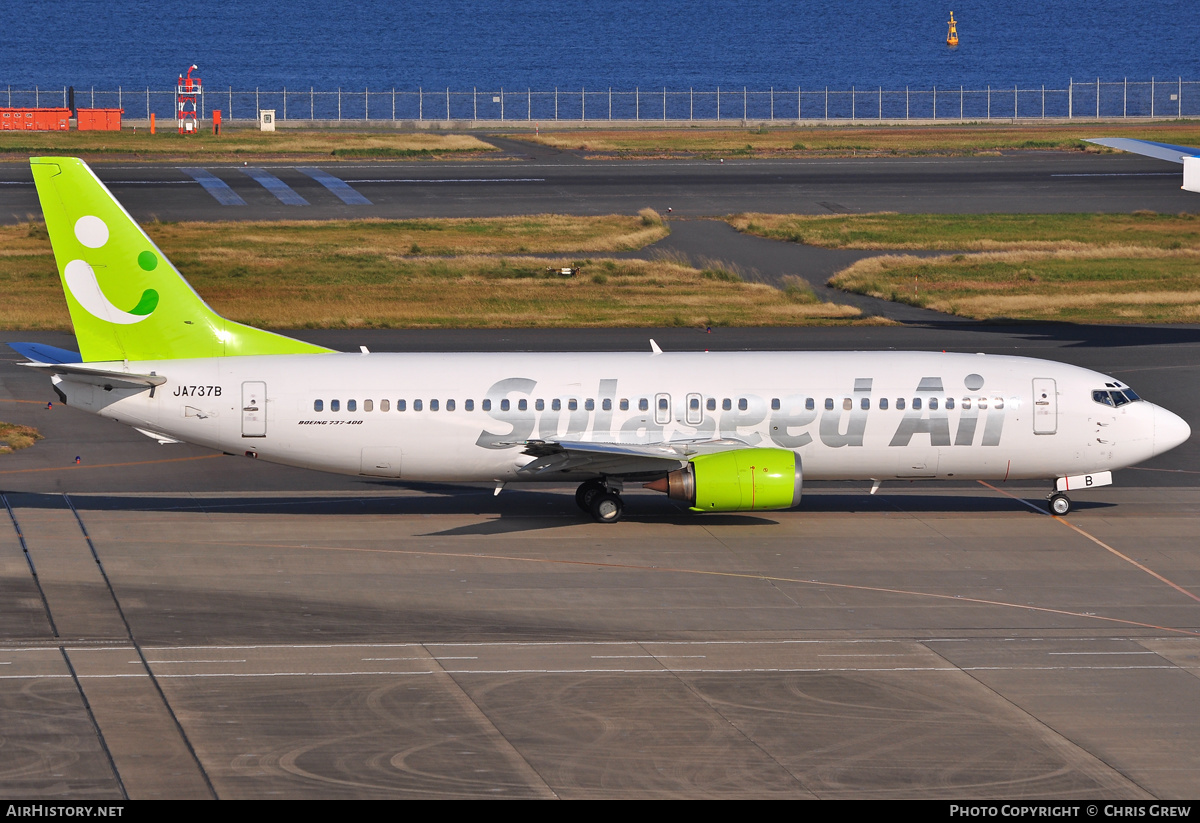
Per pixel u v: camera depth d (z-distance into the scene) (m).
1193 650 108.56
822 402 145.25
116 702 94.81
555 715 93.56
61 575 125.88
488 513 152.00
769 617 116.12
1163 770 85.62
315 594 121.44
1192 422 196.50
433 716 93.19
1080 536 143.75
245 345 145.62
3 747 86.75
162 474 169.00
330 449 143.62
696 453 142.25
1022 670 103.56
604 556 134.62
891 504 158.00
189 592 121.44
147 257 141.88
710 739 89.69
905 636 111.44
